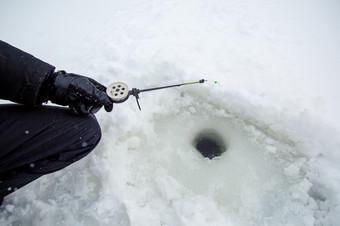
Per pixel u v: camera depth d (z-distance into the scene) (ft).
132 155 7.90
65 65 11.24
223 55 10.89
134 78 10.02
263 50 11.19
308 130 7.96
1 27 14.02
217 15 13.70
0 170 5.08
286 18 13.53
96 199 6.76
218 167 7.82
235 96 9.14
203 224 6.33
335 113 8.47
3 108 5.18
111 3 16.28
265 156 8.06
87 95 5.24
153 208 6.72
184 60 10.39
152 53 11.00
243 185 7.36
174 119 9.18
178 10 14.43
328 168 7.28
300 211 6.73
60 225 6.32
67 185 6.95
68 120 5.74
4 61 4.40
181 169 7.72
